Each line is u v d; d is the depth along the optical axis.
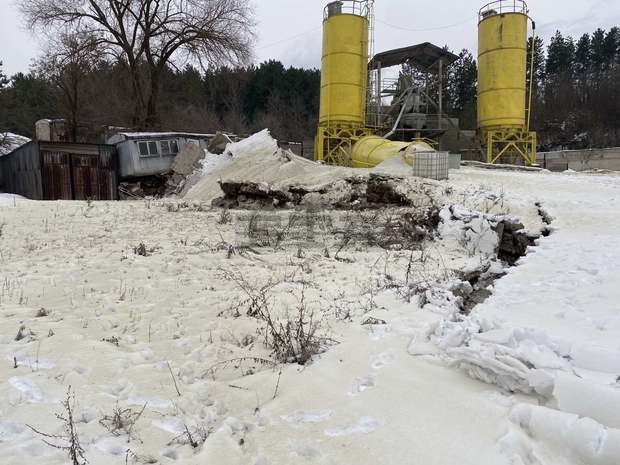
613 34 83.00
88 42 36.06
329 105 30.53
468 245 11.59
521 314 5.66
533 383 3.61
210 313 6.50
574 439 2.94
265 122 56.50
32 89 57.34
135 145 28.61
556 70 84.12
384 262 9.90
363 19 30.20
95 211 17.28
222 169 24.89
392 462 3.00
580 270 7.55
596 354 3.88
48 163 26.64
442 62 34.00
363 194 17.72
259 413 3.77
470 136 36.09
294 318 6.14
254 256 10.44
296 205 18.34
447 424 3.37
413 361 4.51
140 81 40.06
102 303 6.79
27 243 11.02
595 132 61.50
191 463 3.12
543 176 21.55
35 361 4.63
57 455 3.12
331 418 3.57
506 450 3.01
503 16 30.47
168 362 4.83
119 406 3.84
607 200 14.66
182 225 14.60
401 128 33.34
